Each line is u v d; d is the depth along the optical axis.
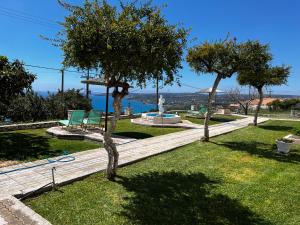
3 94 11.12
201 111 21.56
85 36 4.83
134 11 5.49
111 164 6.17
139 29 5.14
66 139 10.35
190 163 7.66
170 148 9.28
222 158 8.31
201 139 11.01
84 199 5.03
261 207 4.94
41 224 4.00
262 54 10.33
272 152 9.28
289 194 5.56
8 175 6.05
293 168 7.41
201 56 10.37
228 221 4.41
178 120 16.91
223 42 10.28
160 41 5.32
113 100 6.05
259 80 15.16
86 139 10.26
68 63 5.49
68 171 6.43
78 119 11.65
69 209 4.62
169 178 6.32
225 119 20.92
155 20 5.45
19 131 11.57
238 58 10.16
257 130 15.05
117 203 4.91
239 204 5.03
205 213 4.64
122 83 5.89
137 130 13.39
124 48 4.94
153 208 4.75
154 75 5.80
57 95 19.36
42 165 6.84
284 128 16.09
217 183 6.08
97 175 6.32
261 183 6.16
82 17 5.07
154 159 8.01
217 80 10.81
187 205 4.91
